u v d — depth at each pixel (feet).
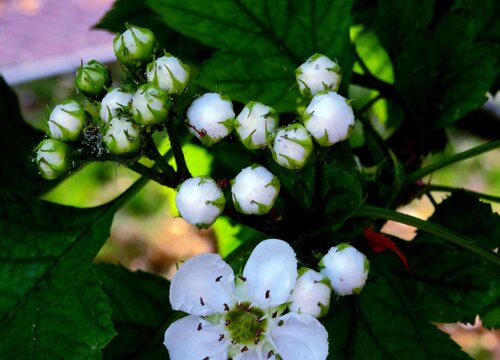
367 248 0.77
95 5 2.85
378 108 0.98
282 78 0.83
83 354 0.72
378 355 0.75
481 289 0.78
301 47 0.83
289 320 0.70
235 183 0.70
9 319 0.74
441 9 0.90
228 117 0.71
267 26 0.83
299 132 0.70
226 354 0.70
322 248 0.73
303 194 0.73
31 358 0.72
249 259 0.70
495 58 0.82
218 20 0.83
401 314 0.76
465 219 0.83
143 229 2.29
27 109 2.63
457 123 0.99
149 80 0.71
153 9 0.83
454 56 0.83
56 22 2.77
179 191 0.70
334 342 0.75
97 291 0.73
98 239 0.77
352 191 0.72
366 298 0.76
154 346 0.77
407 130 0.87
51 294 0.74
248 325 0.70
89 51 2.67
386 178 0.81
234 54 0.83
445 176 2.13
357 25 0.97
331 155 0.79
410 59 0.83
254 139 0.71
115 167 0.72
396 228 1.94
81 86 0.73
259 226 0.73
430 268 0.79
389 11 0.87
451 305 0.78
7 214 0.76
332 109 0.70
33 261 0.75
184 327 0.71
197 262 0.70
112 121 0.70
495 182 2.15
